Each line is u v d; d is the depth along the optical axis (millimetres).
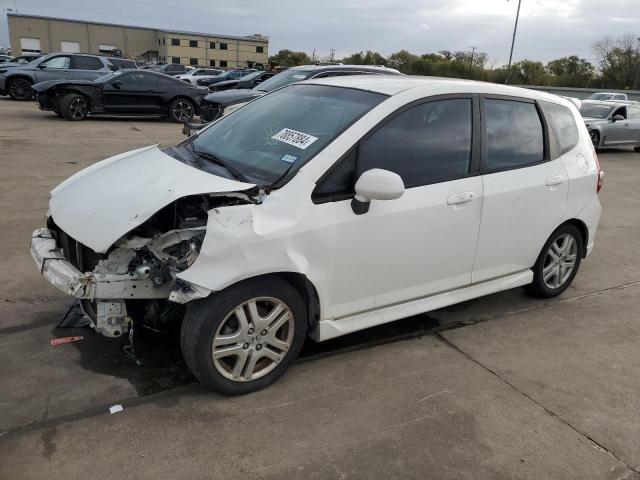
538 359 3795
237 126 3949
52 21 80500
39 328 3764
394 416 3064
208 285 2777
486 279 4086
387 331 4078
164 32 84312
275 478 2568
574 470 2746
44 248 3232
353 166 3234
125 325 2994
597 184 4688
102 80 15156
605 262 5957
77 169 8656
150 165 3473
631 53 59719
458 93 3748
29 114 15648
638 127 15883
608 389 3475
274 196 3031
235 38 89312
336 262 3217
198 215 3082
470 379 3486
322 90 3896
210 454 2689
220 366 3049
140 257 2977
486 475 2678
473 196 3711
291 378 3371
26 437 2730
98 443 2719
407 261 3521
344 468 2658
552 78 67000
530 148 4172
